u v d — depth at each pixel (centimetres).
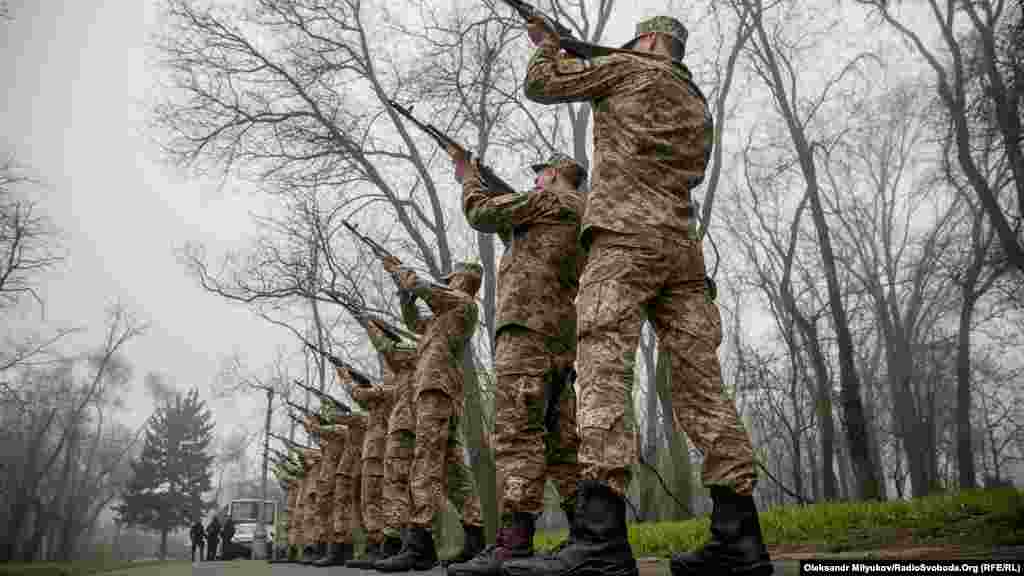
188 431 7138
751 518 267
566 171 464
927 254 1798
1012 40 1038
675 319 294
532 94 327
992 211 1180
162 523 6669
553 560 268
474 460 1471
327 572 751
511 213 439
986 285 1525
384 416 948
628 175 292
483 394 1784
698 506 2502
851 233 2056
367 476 933
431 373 686
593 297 280
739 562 261
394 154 1814
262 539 2984
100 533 8162
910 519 668
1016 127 1052
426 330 718
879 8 1427
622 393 266
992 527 537
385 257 768
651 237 283
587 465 258
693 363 287
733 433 276
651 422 2342
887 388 2492
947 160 1391
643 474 1664
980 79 1115
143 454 6925
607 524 250
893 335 2030
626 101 302
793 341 1775
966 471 1661
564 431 450
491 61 1625
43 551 5831
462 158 470
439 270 1741
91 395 4688
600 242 288
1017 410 2436
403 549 673
